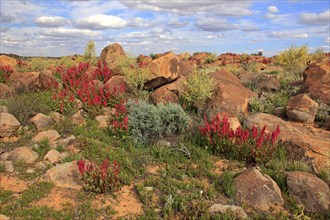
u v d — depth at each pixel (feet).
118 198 22.03
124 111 33.78
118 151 28.68
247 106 38.83
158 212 20.36
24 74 49.60
